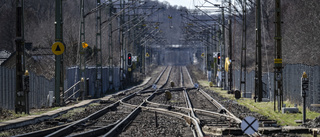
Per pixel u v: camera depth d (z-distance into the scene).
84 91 48.53
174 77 127.25
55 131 20.59
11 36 143.38
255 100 43.31
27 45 80.81
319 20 89.81
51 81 44.03
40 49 80.12
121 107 38.03
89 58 84.62
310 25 92.69
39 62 72.94
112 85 73.00
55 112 29.75
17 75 28.95
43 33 121.69
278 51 32.06
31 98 35.72
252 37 127.06
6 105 31.64
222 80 74.94
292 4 104.94
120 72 77.19
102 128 20.97
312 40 91.75
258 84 43.00
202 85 91.69
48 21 133.75
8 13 143.75
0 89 30.14
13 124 22.03
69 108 33.66
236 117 25.78
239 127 21.70
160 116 29.94
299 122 24.86
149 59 180.00
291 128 20.06
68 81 46.66
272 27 117.88
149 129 22.16
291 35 100.25
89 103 41.81
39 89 38.72
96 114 28.95
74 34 93.75
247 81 59.34
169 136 19.72
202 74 142.75
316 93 30.03
